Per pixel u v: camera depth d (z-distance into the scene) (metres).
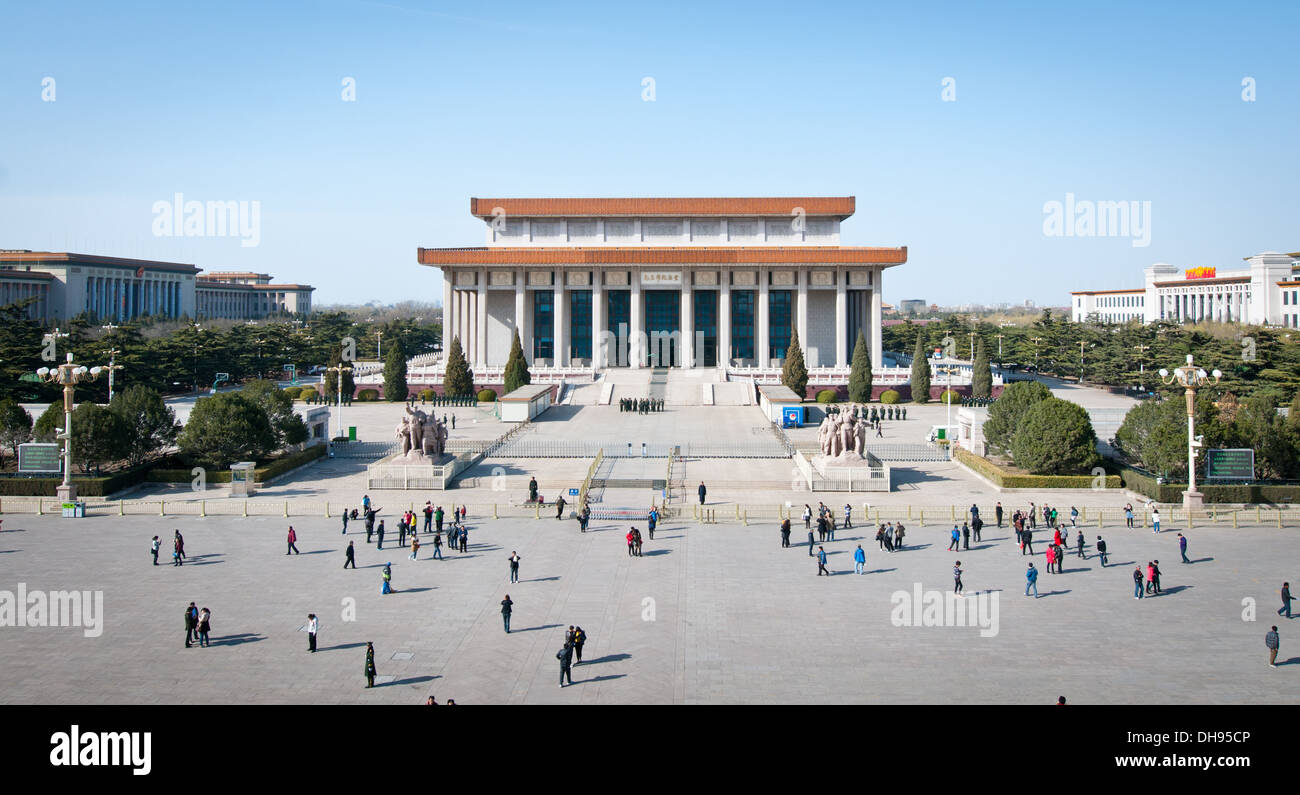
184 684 30.17
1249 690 29.72
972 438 79.06
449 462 68.12
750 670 31.39
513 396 103.44
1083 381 156.25
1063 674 31.02
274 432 73.50
